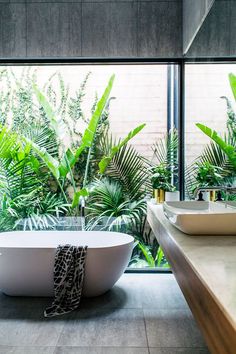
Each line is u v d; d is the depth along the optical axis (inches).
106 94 137.6
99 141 154.3
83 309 111.1
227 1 94.4
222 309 33.0
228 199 98.3
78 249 114.1
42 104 142.9
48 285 119.3
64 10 142.6
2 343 89.8
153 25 142.6
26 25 143.1
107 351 85.6
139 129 142.3
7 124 153.7
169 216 78.9
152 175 145.1
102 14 142.6
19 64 152.4
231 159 93.0
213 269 44.5
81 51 142.9
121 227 153.3
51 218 151.8
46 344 89.1
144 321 102.3
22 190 150.5
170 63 150.3
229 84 93.7
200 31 121.0
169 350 86.0
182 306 113.5
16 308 112.7
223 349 33.1
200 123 122.6
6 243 139.6
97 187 153.4
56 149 154.2
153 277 144.6
